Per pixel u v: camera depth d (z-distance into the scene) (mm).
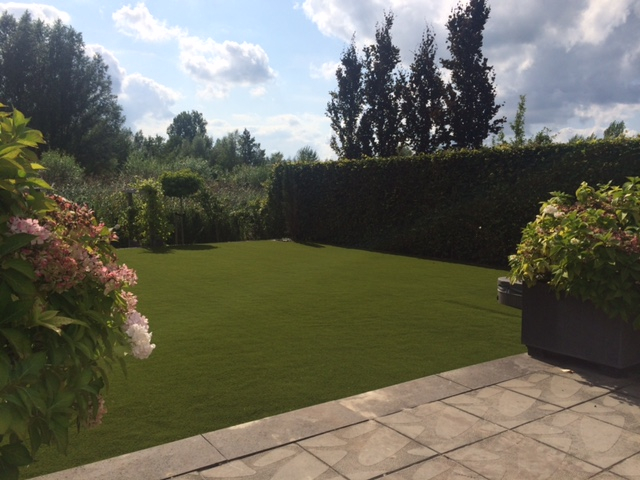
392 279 8703
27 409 1505
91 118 39594
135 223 14625
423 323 5664
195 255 12117
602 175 9383
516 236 10648
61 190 15977
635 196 4383
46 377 1666
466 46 21500
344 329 5395
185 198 16781
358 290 7617
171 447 2795
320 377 3986
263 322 5664
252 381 3887
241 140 56188
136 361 4312
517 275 4582
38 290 1714
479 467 2639
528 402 3477
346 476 2543
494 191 11062
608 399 3543
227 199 17781
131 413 3299
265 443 2854
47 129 37188
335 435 2965
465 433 3012
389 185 13602
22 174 1721
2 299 1530
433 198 12445
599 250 3912
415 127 23688
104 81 40844
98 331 1892
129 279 2133
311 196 16031
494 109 21875
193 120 79625
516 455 2764
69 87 38344
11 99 36906
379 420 3168
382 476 2547
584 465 2662
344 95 25812
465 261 11547
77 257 1852
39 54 37688
